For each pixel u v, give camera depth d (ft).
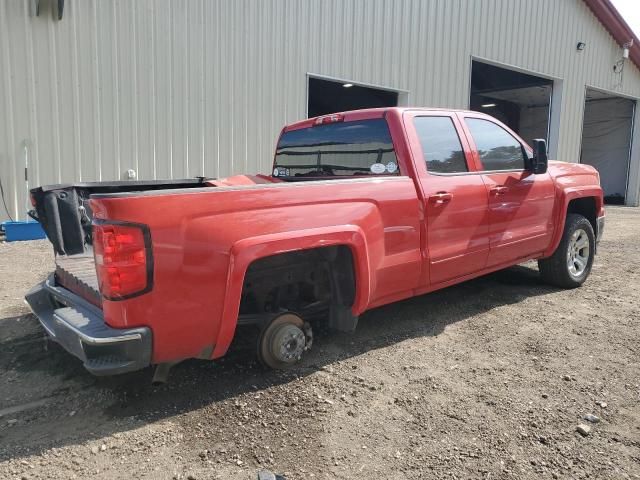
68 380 11.70
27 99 26.45
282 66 34.88
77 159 28.04
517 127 82.23
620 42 62.44
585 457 8.86
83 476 8.38
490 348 13.44
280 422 9.95
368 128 14.49
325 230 11.25
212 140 32.37
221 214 9.92
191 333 9.78
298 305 12.62
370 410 10.38
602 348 13.43
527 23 52.13
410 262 13.37
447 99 46.14
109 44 28.27
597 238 20.36
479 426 9.80
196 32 31.04
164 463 8.71
